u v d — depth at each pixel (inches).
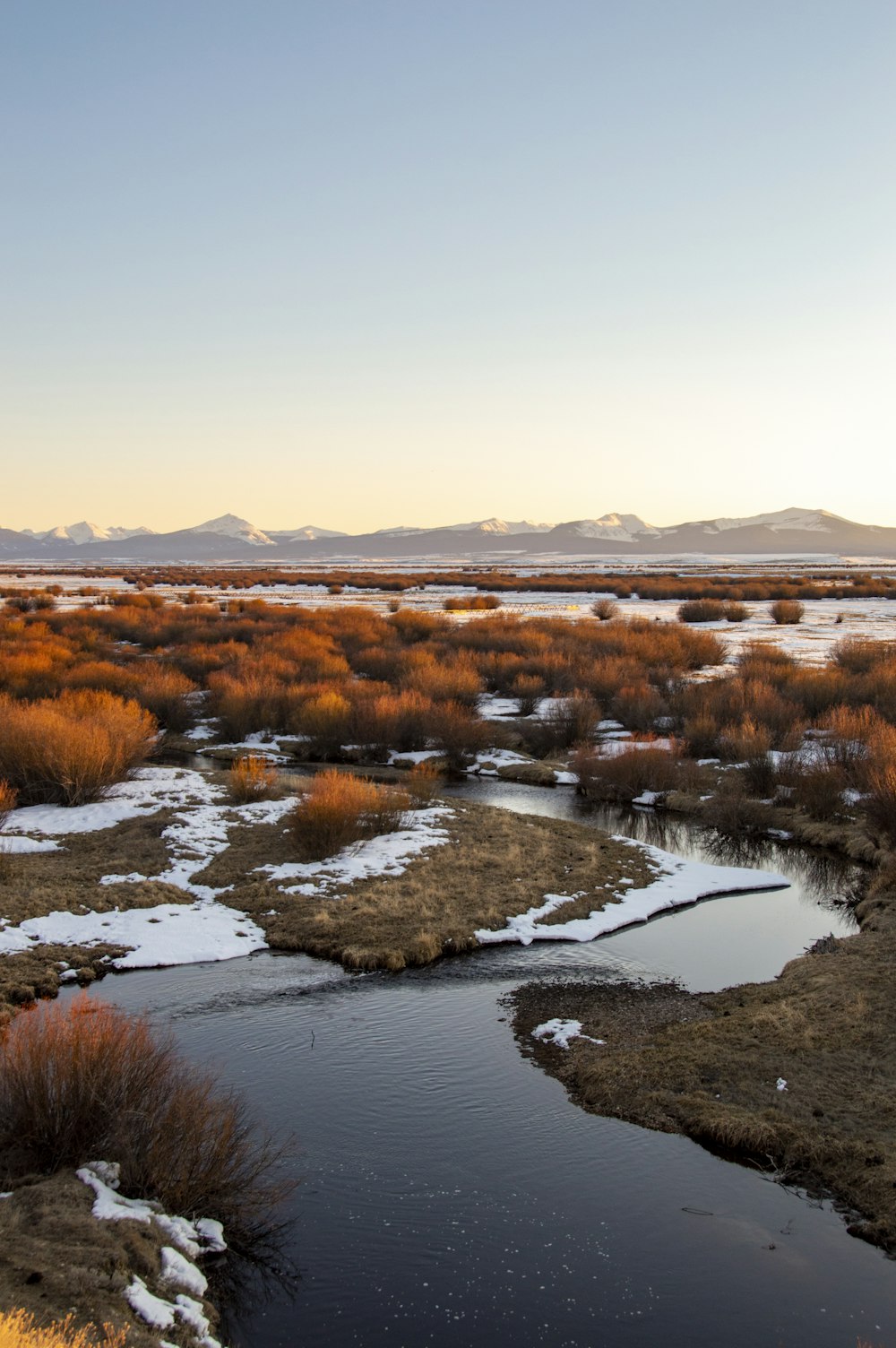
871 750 810.8
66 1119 284.0
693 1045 396.8
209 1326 233.1
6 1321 209.8
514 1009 442.0
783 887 639.8
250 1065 379.6
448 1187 299.9
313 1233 276.1
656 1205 294.7
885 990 443.8
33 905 541.6
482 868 639.8
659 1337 240.2
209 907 563.2
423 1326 241.6
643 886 626.5
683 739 1069.1
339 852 657.0
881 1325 246.7
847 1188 303.0
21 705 991.6
